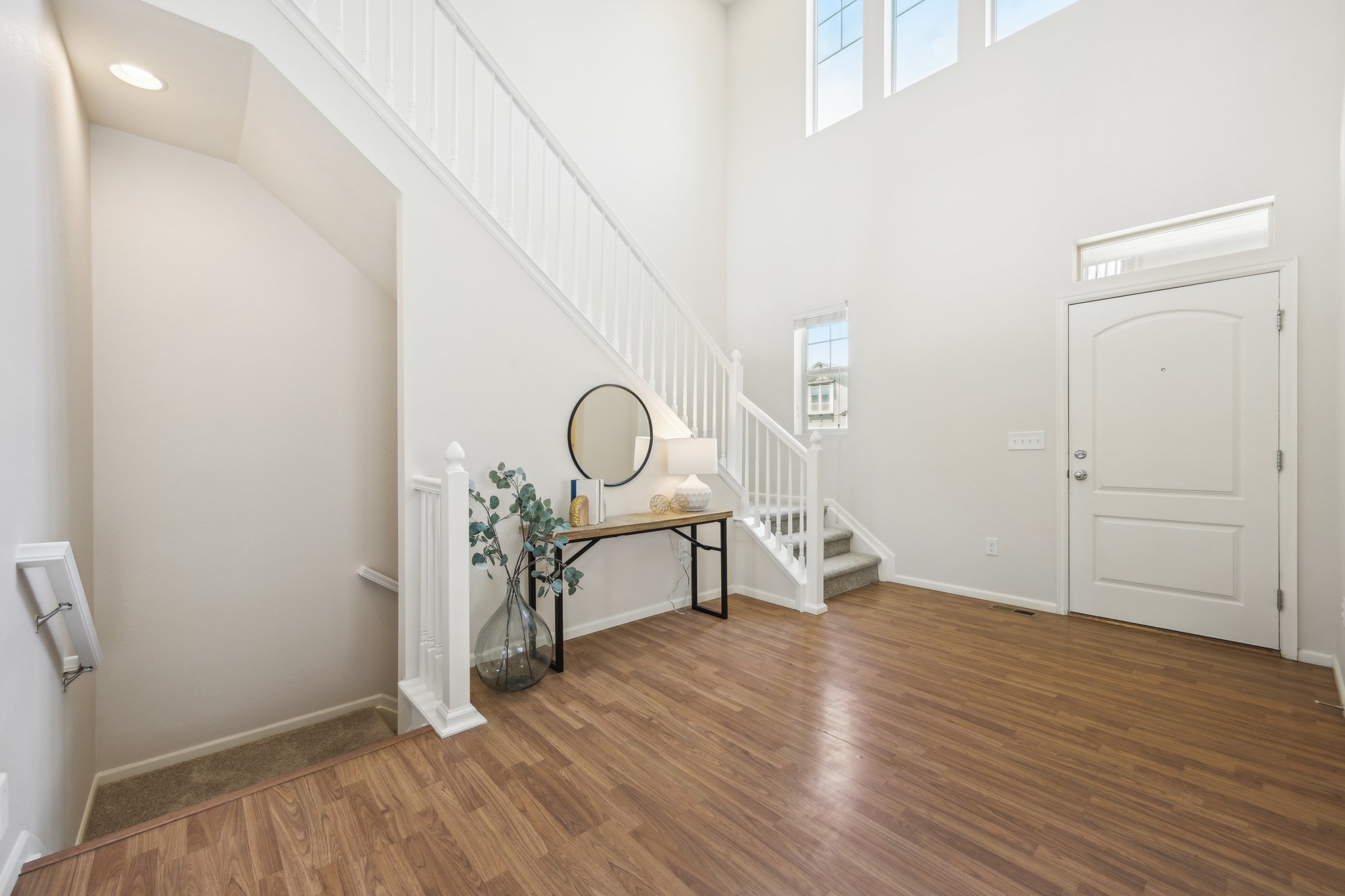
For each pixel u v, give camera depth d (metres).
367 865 1.43
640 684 2.50
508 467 2.85
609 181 4.57
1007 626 3.22
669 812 1.62
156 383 2.88
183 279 2.96
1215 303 2.88
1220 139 2.84
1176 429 3.01
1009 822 1.56
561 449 3.07
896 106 4.16
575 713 2.23
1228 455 2.86
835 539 4.24
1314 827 1.53
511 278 2.86
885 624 3.29
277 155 2.77
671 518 3.21
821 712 2.22
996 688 2.42
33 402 1.69
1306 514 2.66
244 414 3.13
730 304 5.43
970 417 3.78
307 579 3.33
